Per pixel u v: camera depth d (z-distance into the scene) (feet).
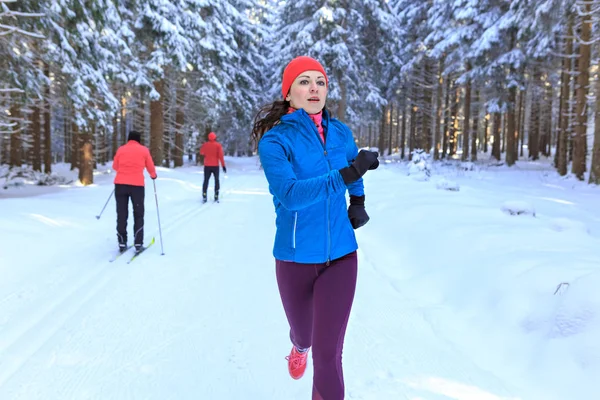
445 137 98.84
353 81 76.07
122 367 9.65
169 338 11.07
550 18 48.73
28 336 10.98
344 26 71.56
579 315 9.37
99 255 18.74
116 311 12.73
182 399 8.56
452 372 9.44
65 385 8.93
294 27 73.72
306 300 7.18
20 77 31.35
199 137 93.91
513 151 76.43
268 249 20.38
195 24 62.64
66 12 31.99
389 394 8.61
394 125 188.03
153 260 18.30
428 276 15.23
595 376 8.18
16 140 57.82
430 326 11.85
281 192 6.00
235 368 9.70
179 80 69.15
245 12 94.79
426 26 87.92
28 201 26.22
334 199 6.84
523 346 9.98
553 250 14.64
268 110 7.34
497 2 69.41
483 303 12.18
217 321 12.18
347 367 9.66
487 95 85.30
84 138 44.39
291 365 8.14
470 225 19.71
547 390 8.55
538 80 77.41
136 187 19.48
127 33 50.55
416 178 46.32
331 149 6.75
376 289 14.79
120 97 60.18
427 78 96.07
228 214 30.25
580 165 50.90
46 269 16.16
